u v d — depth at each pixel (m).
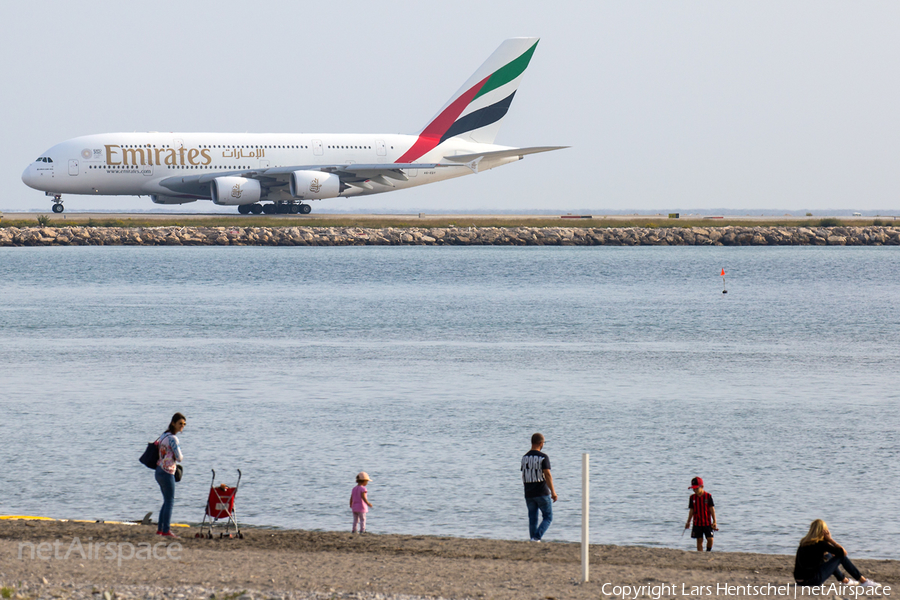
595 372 110.44
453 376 106.50
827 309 181.38
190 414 85.19
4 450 71.62
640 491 63.66
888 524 57.16
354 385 100.25
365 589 36.56
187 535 46.53
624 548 45.69
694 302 190.62
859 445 76.31
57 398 92.19
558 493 63.25
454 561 41.56
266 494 61.25
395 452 72.25
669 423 83.81
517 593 36.47
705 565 42.72
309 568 39.72
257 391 96.56
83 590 35.84
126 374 106.19
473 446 74.56
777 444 76.50
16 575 38.03
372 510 58.25
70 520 50.81
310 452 72.06
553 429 80.88
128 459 69.56
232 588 36.38
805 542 39.16
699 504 50.03
